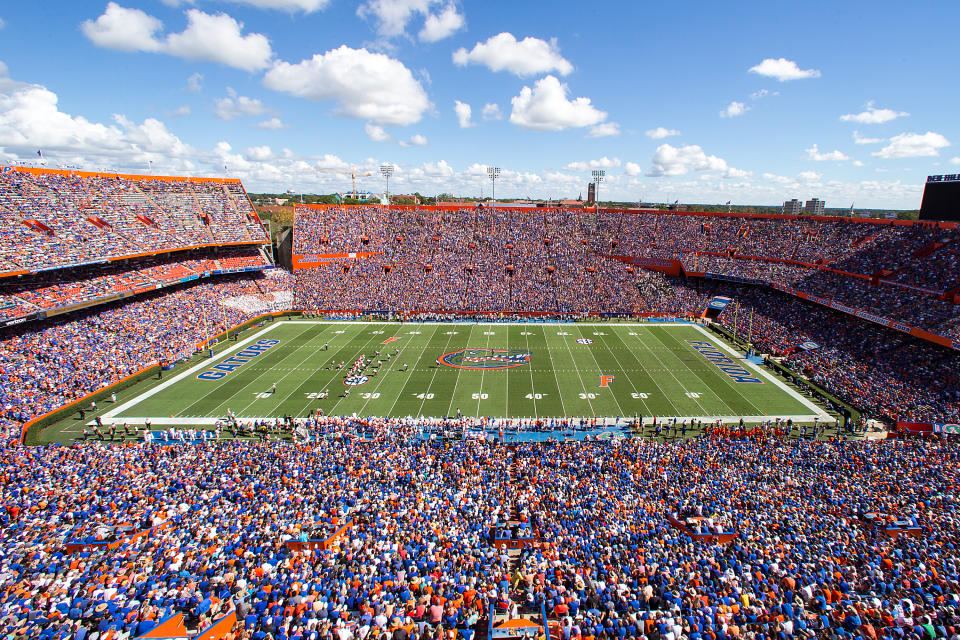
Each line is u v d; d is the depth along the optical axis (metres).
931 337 42.06
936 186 54.66
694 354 53.88
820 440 34.84
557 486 25.64
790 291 60.69
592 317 69.00
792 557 18.31
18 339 45.28
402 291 73.50
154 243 62.16
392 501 23.42
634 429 37.03
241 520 21.92
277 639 13.88
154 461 29.80
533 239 84.38
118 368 46.12
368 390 44.66
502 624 14.49
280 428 37.53
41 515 22.88
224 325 61.72
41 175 59.47
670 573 17.02
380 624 14.38
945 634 14.05
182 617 15.15
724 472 27.33
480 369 49.69
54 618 15.38
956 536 20.31
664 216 84.62
